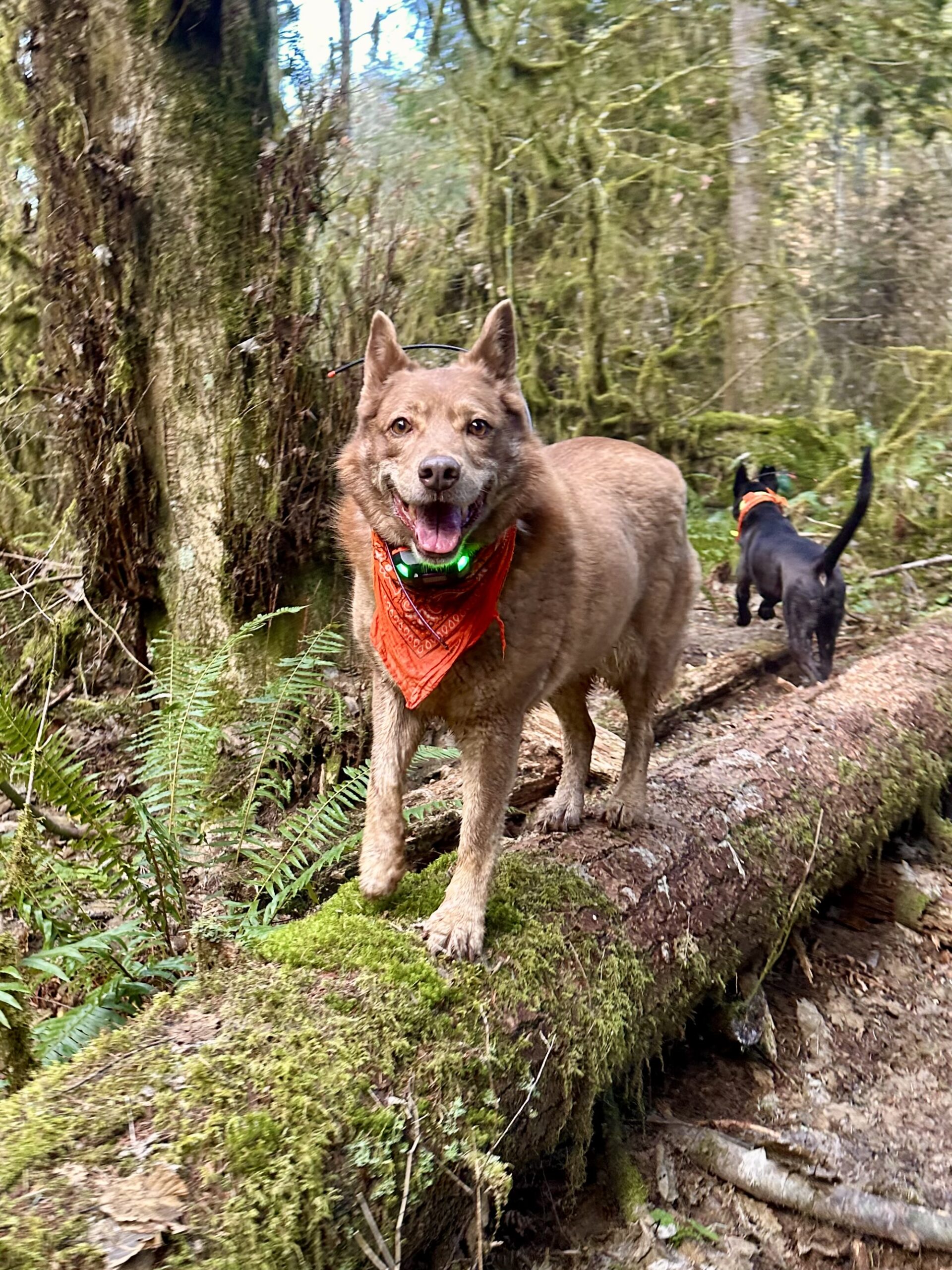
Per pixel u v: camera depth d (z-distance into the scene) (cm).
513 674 108
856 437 332
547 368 331
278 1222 63
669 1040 121
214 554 169
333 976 87
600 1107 109
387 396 110
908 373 350
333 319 170
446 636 103
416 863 146
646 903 117
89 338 165
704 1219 101
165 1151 64
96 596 180
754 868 133
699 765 153
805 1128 114
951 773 194
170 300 164
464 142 326
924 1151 112
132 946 111
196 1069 71
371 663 114
